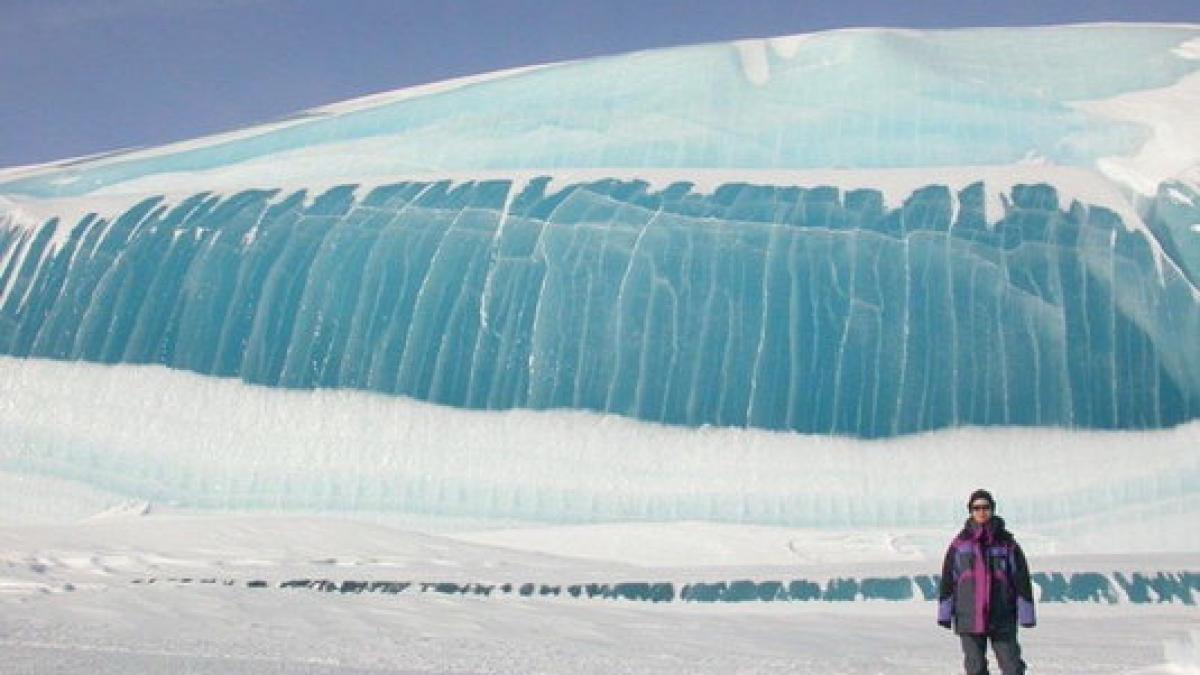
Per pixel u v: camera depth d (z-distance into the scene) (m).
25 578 22.48
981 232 50.88
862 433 47.09
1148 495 45.53
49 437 48.81
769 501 45.69
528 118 61.62
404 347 49.59
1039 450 46.47
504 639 16.05
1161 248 50.75
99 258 53.06
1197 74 61.50
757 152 58.69
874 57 62.28
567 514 45.97
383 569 29.97
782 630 20.05
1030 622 10.38
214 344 50.34
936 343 48.12
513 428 47.97
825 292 49.47
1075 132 58.41
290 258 51.72
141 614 16.16
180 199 55.75
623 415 47.97
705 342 48.75
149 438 48.62
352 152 61.16
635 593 29.62
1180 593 32.31
